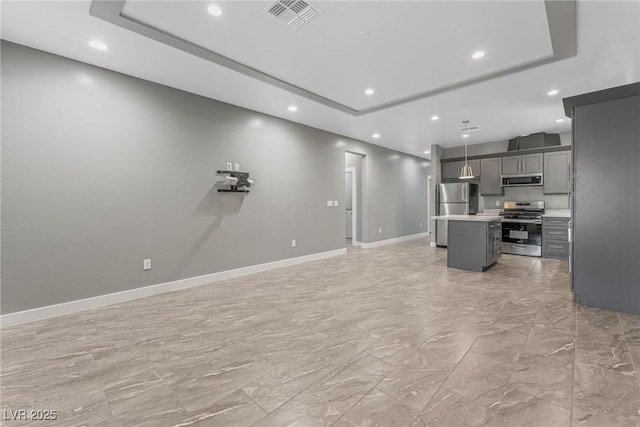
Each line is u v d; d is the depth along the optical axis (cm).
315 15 229
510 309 291
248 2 214
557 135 587
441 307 299
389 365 194
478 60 300
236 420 146
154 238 349
